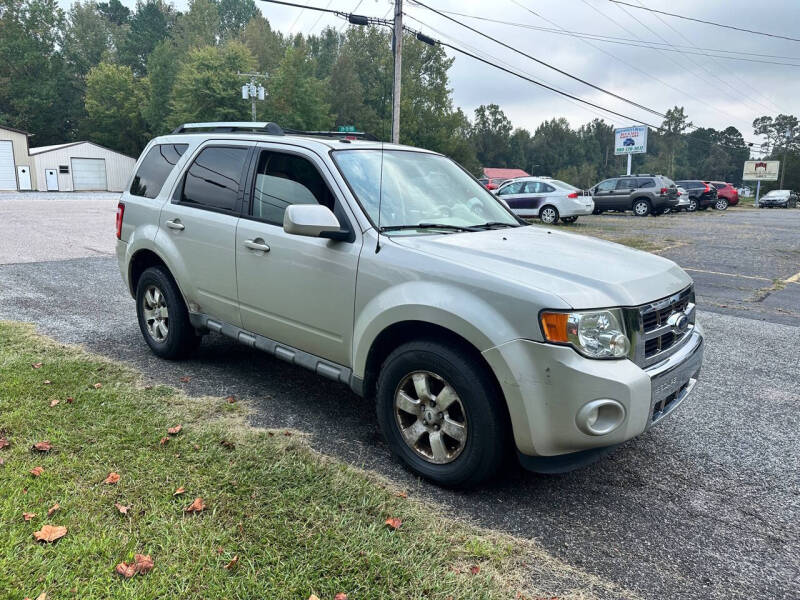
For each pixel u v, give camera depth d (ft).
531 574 8.02
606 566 8.28
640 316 9.29
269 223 12.60
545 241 11.71
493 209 13.92
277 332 12.71
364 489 9.77
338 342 11.43
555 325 8.71
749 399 15.01
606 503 9.96
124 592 7.18
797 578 8.19
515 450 9.89
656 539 8.98
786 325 22.93
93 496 9.12
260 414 12.76
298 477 10.00
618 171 489.67
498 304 9.09
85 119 231.30
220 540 8.23
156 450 10.70
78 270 29.86
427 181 13.17
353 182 11.64
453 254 10.11
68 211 70.18
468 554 8.33
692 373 10.68
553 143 497.46
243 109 191.31
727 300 27.63
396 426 10.69
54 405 12.42
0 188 138.00
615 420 8.89
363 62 264.52
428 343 9.90
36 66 228.43
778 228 66.18
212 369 15.46
